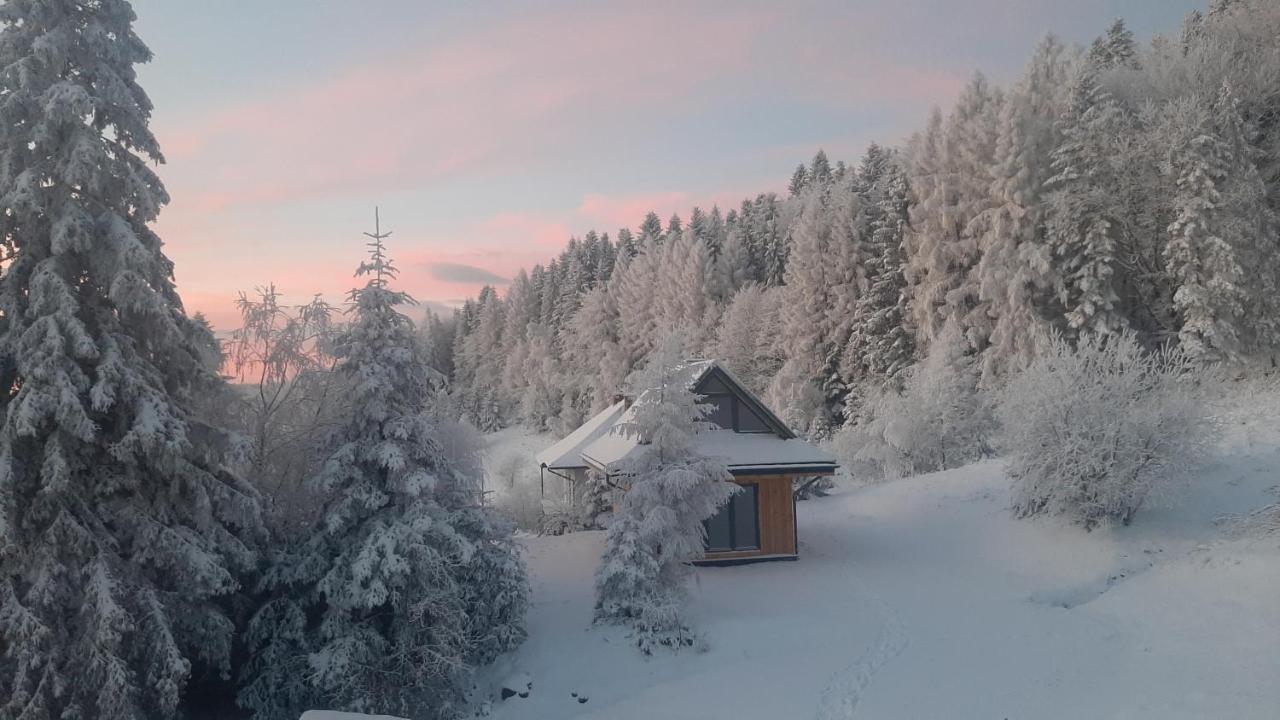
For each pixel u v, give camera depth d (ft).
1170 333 113.29
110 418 44.62
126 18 45.44
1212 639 42.73
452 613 49.80
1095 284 116.37
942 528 83.92
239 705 48.32
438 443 55.01
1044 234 129.29
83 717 39.99
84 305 44.06
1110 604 54.29
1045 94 136.87
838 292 169.07
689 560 65.05
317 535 51.16
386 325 53.67
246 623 51.49
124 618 39.88
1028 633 51.11
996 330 127.65
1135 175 118.21
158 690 41.22
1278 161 116.06
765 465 76.18
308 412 62.90
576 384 259.19
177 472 44.42
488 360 338.75
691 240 245.04
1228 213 106.11
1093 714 35.88
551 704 49.06
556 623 61.05
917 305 145.69
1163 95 122.72
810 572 73.92
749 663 51.47
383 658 48.42
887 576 71.15
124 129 45.03
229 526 51.49
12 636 39.09
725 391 83.15
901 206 160.35
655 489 59.72
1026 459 75.56
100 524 42.98
